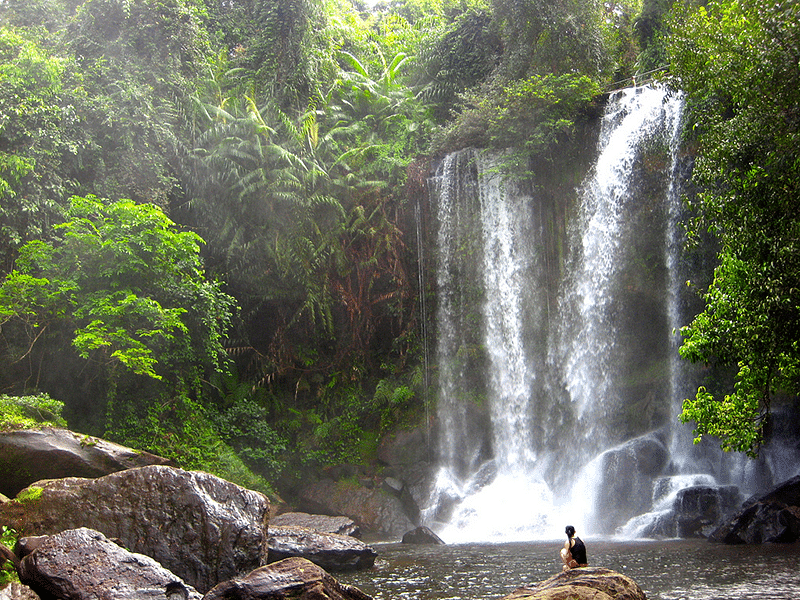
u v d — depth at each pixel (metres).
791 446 16.67
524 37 23.73
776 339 8.34
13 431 12.09
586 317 21.47
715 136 9.02
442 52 26.41
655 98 20.52
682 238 19.69
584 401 21.00
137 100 20.19
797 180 7.96
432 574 11.06
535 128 21.94
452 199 23.77
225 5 28.38
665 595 8.58
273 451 20.80
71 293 16.47
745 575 9.74
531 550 13.86
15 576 7.32
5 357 16.67
